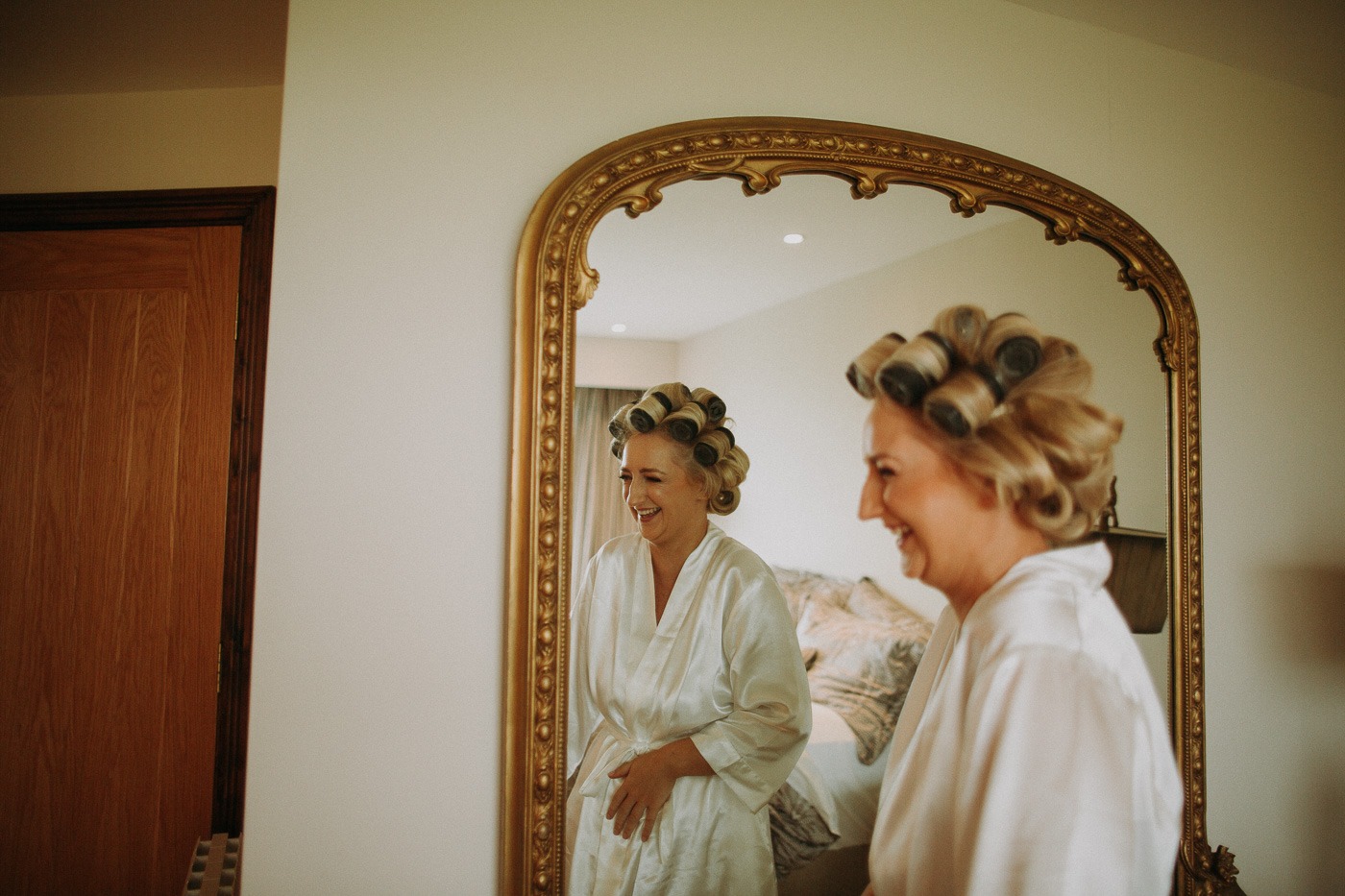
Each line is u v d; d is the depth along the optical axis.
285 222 0.99
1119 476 1.33
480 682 1.00
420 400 1.01
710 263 1.11
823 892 1.10
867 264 1.18
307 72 1.00
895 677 1.09
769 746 1.09
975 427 0.75
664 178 1.08
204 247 1.64
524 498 0.99
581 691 1.02
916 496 0.80
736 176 1.12
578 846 1.01
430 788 0.98
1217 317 1.47
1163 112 1.45
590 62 1.10
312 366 0.98
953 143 1.23
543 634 0.99
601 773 1.03
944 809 0.75
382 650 0.98
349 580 0.98
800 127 1.14
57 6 1.34
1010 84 1.33
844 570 1.12
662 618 1.06
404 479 1.00
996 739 0.69
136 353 1.63
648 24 1.13
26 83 1.62
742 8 1.17
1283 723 1.46
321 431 0.98
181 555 1.60
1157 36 1.42
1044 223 1.30
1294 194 1.56
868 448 0.86
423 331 1.02
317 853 0.95
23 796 1.56
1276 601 1.47
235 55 1.52
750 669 1.09
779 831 1.08
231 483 1.55
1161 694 1.34
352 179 1.01
